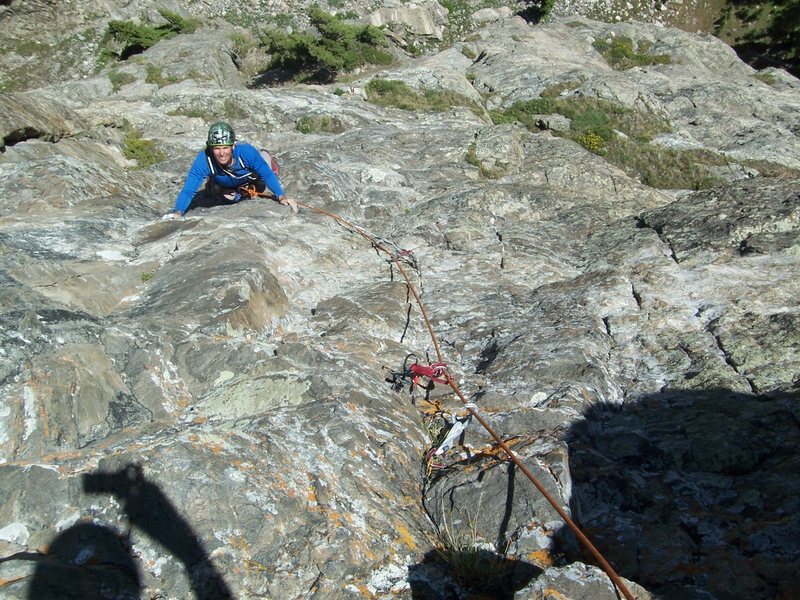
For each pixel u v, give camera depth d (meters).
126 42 27.72
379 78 17.94
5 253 4.99
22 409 3.60
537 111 17.00
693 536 3.56
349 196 8.73
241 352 4.42
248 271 5.26
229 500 3.19
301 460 3.55
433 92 17.23
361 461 3.71
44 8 28.84
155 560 3.03
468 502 3.62
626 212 8.73
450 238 7.50
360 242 7.14
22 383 3.69
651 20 34.41
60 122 9.28
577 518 3.58
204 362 4.40
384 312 5.62
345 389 4.20
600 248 7.37
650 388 4.79
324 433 3.77
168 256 5.83
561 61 21.14
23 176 7.17
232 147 6.77
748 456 3.99
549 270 6.82
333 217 7.48
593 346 5.14
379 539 3.36
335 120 13.67
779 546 3.41
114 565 3.01
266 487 3.30
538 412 4.22
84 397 3.82
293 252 6.36
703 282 6.06
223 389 4.20
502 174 10.96
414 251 7.24
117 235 6.36
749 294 5.76
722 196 7.75
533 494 3.54
